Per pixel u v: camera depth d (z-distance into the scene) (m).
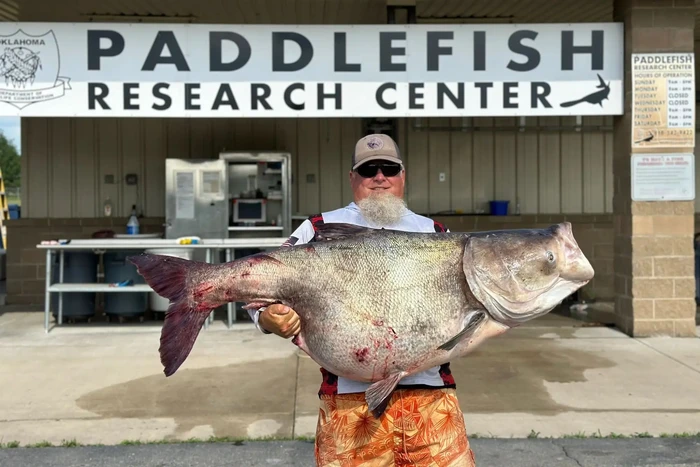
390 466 2.25
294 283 2.06
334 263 2.07
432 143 10.30
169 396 5.04
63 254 8.08
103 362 6.13
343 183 10.23
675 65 7.11
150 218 9.95
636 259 7.20
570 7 8.84
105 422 4.45
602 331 7.53
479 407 4.73
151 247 7.63
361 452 2.23
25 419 4.51
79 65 7.09
